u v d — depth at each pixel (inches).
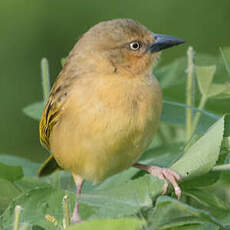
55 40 746.2
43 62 437.7
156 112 412.2
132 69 416.8
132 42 421.7
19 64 733.3
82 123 404.2
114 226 237.9
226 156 346.0
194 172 330.3
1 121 714.8
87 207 333.1
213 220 287.6
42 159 703.1
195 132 405.1
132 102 404.2
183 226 293.1
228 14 730.8
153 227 291.0
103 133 401.7
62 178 457.7
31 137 713.6
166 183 319.6
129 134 403.2
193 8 740.7
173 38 431.5
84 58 422.0
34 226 303.6
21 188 382.3
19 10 741.9
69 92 415.8
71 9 751.7
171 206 327.3
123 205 305.6
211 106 449.7
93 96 404.5
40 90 730.2
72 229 239.1
